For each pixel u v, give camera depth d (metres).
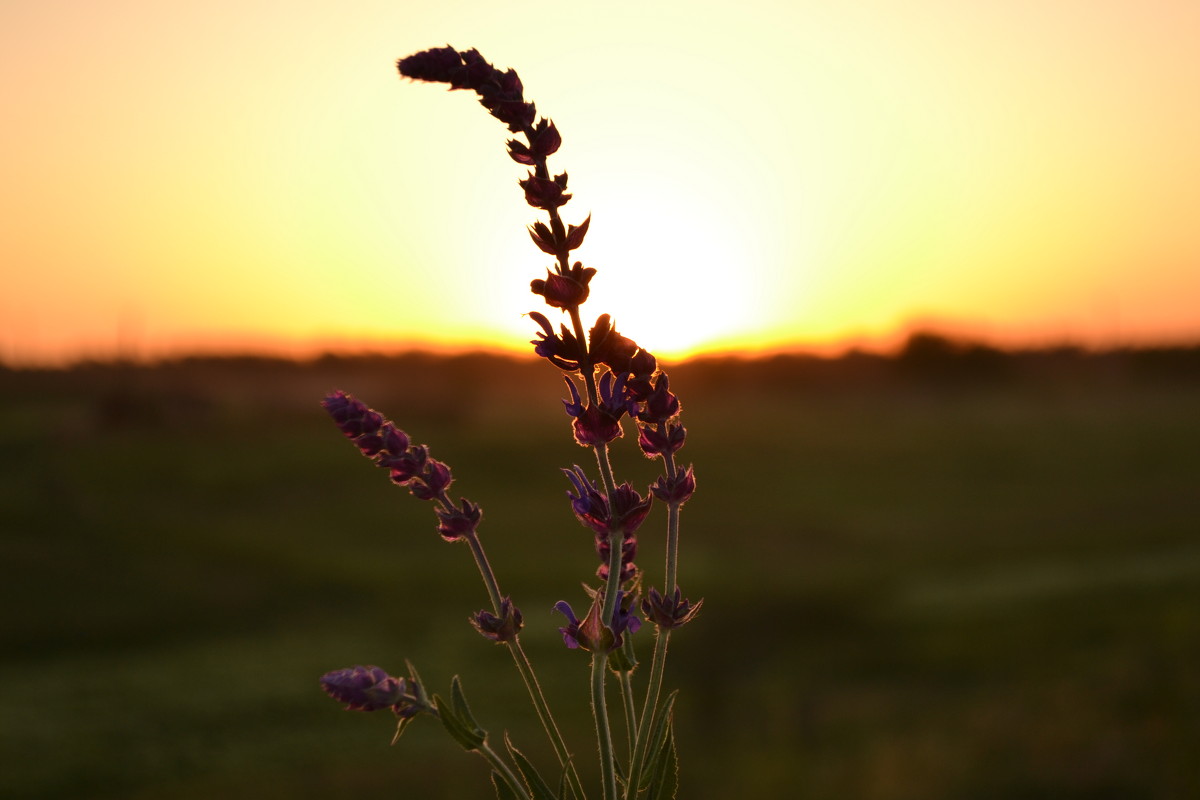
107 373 96.19
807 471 59.72
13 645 25.11
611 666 1.61
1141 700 15.60
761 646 22.83
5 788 14.39
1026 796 11.48
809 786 12.65
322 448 61.09
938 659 21.42
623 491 1.51
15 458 57.19
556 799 1.50
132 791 14.27
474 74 1.51
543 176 1.50
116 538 39.53
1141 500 49.88
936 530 44.91
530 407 81.06
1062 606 26.05
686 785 13.01
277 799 13.47
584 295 1.48
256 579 34.31
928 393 97.69
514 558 38.81
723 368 101.06
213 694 20.14
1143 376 102.38
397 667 22.58
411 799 13.20
